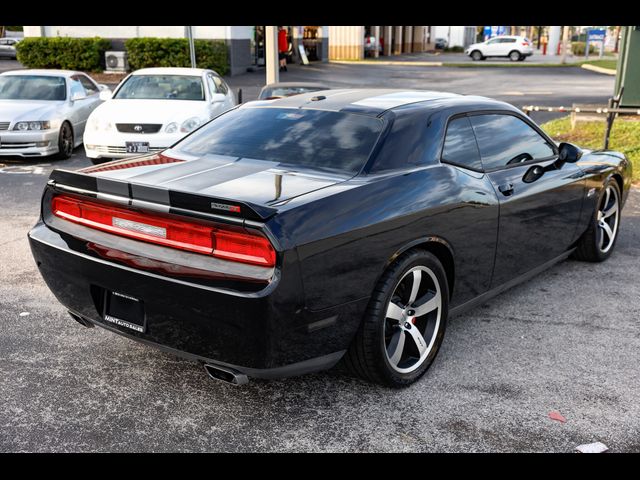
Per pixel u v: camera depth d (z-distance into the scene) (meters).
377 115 3.79
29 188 8.39
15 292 4.84
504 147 4.30
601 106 11.69
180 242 3.01
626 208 7.71
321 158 3.58
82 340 4.07
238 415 3.27
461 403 3.39
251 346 2.88
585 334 4.29
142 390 3.49
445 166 3.75
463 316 4.57
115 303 3.31
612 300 4.90
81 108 11.41
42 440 3.01
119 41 25.41
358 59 43.62
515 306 4.76
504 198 4.05
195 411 3.29
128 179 3.35
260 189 3.16
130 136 9.33
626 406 3.39
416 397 3.45
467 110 4.11
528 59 47.12
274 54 14.45
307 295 2.91
